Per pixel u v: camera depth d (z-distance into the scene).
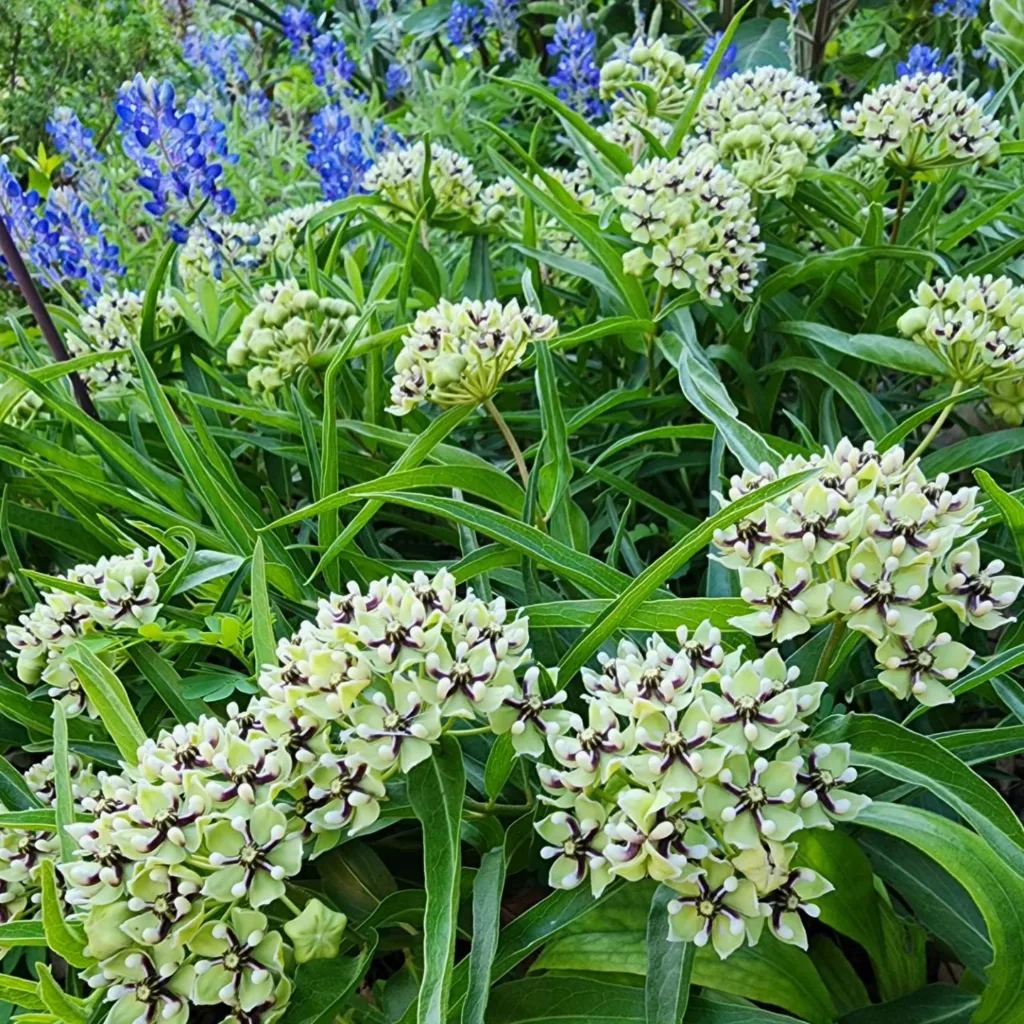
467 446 0.56
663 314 0.47
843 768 0.23
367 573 0.40
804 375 0.52
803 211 0.57
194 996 0.23
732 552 0.26
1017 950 0.22
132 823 0.23
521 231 0.66
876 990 0.34
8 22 1.05
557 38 0.94
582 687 0.33
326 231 0.71
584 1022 0.26
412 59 1.09
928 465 0.41
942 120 0.49
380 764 0.24
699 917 0.23
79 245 0.63
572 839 0.24
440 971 0.22
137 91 0.54
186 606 0.41
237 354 0.49
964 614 0.25
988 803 0.24
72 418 0.42
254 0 1.39
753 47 1.10
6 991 0.25
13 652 0.43
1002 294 0.38
